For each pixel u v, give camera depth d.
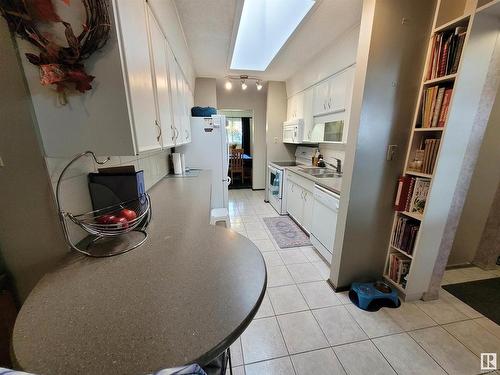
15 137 0.79
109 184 1.06
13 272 0.90
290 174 3.53
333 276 1.96
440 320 1.60
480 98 1.39
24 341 0.52
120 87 0.82
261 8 1.86
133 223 1.00
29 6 0.68
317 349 1.39
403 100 1.56
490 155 1.96
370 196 1.73
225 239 1.05
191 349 0.51
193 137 3.02
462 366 1.29
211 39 2.46
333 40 2.46
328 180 2.50
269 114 4.47
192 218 1.33
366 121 1.55
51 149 0.84
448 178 1.51
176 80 1.93
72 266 0.82
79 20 0.74
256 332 1.51
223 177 3.18
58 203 0.86
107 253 0.92
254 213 3.95
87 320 0.58
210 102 4.20
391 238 1.87
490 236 2.15
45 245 0.90
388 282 1.92
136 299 0.65
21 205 0.85
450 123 1.38
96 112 0.83
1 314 0.86
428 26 1.46
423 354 1.36
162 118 1.41
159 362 0.48
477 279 2.06
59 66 0.74
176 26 1.91
